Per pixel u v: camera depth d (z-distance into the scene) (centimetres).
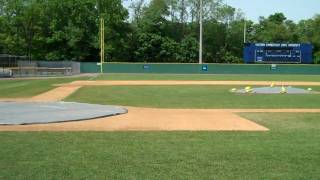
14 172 875
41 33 8975
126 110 2041
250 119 1750
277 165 945
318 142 1220
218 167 924
